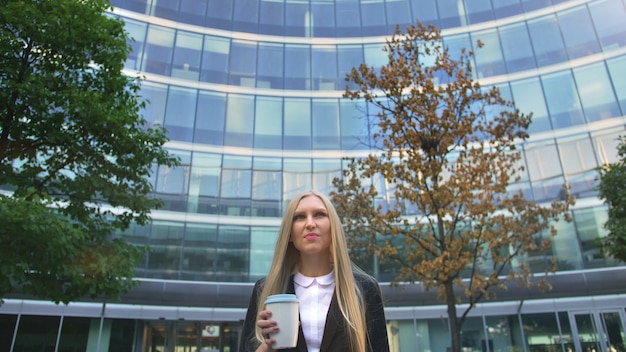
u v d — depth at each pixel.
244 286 19.33
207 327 19.14
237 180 21.09
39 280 7.24
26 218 6.07
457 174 10.36
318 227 2.26
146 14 22.20
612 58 20.48
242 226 20.42
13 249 6.50
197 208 20.17
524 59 21.95
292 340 1.79
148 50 21.72
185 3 23.23
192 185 20.47
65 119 8.48
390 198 19.83
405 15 24.08
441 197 10.23
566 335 18.00
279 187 21.30
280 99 22.86
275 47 23.75
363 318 2.12
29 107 7.95
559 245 18.88
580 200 19.14
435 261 9.70
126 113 8.31
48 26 7.60
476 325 18.95
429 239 10.97
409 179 10.66
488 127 11.28
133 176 9.16
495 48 22.47
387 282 19.30
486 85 21.95
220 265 19.62
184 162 20.70
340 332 2.02
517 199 11.99
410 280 12.29
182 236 19.55
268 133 22.14
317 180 21.48
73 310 17.31
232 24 23.70
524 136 11.32
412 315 19.31
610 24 20.98
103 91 8.73
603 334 17.52
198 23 23.14
